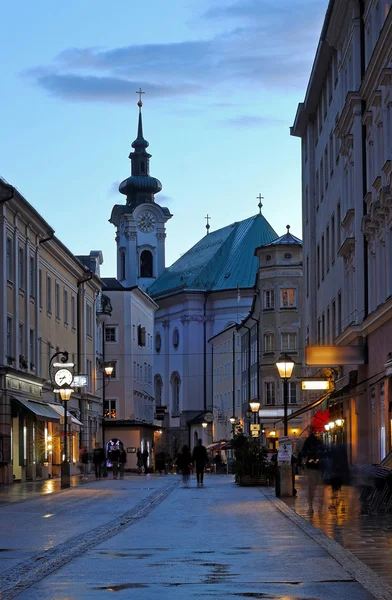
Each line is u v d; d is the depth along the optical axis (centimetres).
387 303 3700
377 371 4138
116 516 2644
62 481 4812
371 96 4138
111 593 1215
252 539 1892
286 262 9750
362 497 2780
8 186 5450
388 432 3850
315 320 6600
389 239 3853
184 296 15588
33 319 6262
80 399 7894
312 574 1363
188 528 2181
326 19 5075
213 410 14000
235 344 12238
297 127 7006
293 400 9575
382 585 1244
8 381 5509
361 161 4491
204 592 1213
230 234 16488
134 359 11131
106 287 10944
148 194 18412
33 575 1383
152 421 12688
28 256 6084
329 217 5747
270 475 4744
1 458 5359
